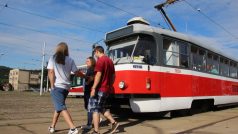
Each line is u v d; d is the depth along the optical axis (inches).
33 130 309.6
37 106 586.9
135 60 398.0
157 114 449.7
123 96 388.2
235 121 424.2
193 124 383.2
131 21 439.8
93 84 309.1
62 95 280.4
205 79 536.7
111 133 301.7
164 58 426.9
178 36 460.4
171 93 430.0
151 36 415.8
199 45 523.8
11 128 319.0
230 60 701.9
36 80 5187.0
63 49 281.7
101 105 287.3
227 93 658.8
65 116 277.4
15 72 5113.2
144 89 392.5
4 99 804.0
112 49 441.1
